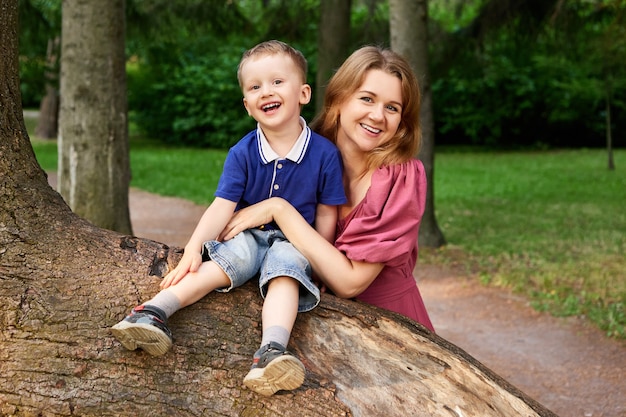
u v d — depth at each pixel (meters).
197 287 2.14
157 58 21.22
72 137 6.31
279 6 12.62
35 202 2.30
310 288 2.19
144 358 2.07
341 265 2.32
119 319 2.11
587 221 10.19
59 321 2.09
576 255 8.01
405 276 2.68
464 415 2.11
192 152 20.47
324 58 11.50
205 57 22.75
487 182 14.52
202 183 14.20
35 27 11.84
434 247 8.54
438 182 14.53
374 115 2.43
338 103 2.52
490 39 11.09
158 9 12.11
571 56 13.25
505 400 2.21
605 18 11.62
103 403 2.03
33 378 2.04
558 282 6.85
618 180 14.48
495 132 21.62
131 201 11.98
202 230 2.29
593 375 4.82
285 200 2.40
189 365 2.08
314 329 2.23
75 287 2.15
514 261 7.78
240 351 2.12
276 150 2.40
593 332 5.61
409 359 2.22
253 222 2.33
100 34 6.21
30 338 2.07
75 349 2.06
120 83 6.40
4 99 2.32
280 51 2.36
